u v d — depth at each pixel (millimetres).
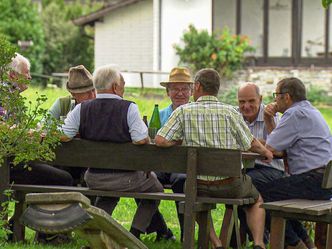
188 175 14797
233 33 62250
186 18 61500
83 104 15398
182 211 14859
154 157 15039
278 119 17484
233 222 15969
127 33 63875
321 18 62312
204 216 15273
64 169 17094
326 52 62250
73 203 10109
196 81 15211
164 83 17891
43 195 10133
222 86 58781
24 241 16078
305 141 15852
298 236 16281
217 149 14648
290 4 61906
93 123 15242
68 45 70750
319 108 55594
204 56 58625
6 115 14859
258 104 17141
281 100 16375
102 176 15344
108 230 11086
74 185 17266
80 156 15398
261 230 15414
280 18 62000
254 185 16344
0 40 14859
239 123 15094
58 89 44625
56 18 72188
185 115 15055
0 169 15578
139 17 63531
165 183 17156
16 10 63594
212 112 15039
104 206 15836
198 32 60719
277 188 15734
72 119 15359
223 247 15578
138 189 15344
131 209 21328
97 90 15328
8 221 15812
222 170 14648
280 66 61719
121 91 15375
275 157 16062
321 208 14352
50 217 10086
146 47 63344
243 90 17125
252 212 15516
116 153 15195
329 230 14938
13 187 15750
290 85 16266
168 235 17797
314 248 16453
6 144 14758
